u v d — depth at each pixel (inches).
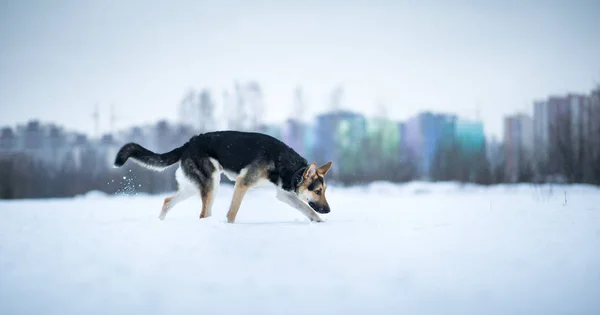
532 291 113.7
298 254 156.6
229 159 287.3
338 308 103.0
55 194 1017.5
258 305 105.1
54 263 145.6
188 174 296.7
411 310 101.3
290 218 310.2
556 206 360.2
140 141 1278.3
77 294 112.9
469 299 108.3
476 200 504.4
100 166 1144.8
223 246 170.7
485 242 179.8
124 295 112.1
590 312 99.0
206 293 113.7
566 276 126.5
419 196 647.8
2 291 115.3
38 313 99.1
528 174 911.0
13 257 155.1
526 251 160.4
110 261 147.8
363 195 713.0
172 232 210.1
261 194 777.6
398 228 223.3
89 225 246.8
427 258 150.4
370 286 119.0
